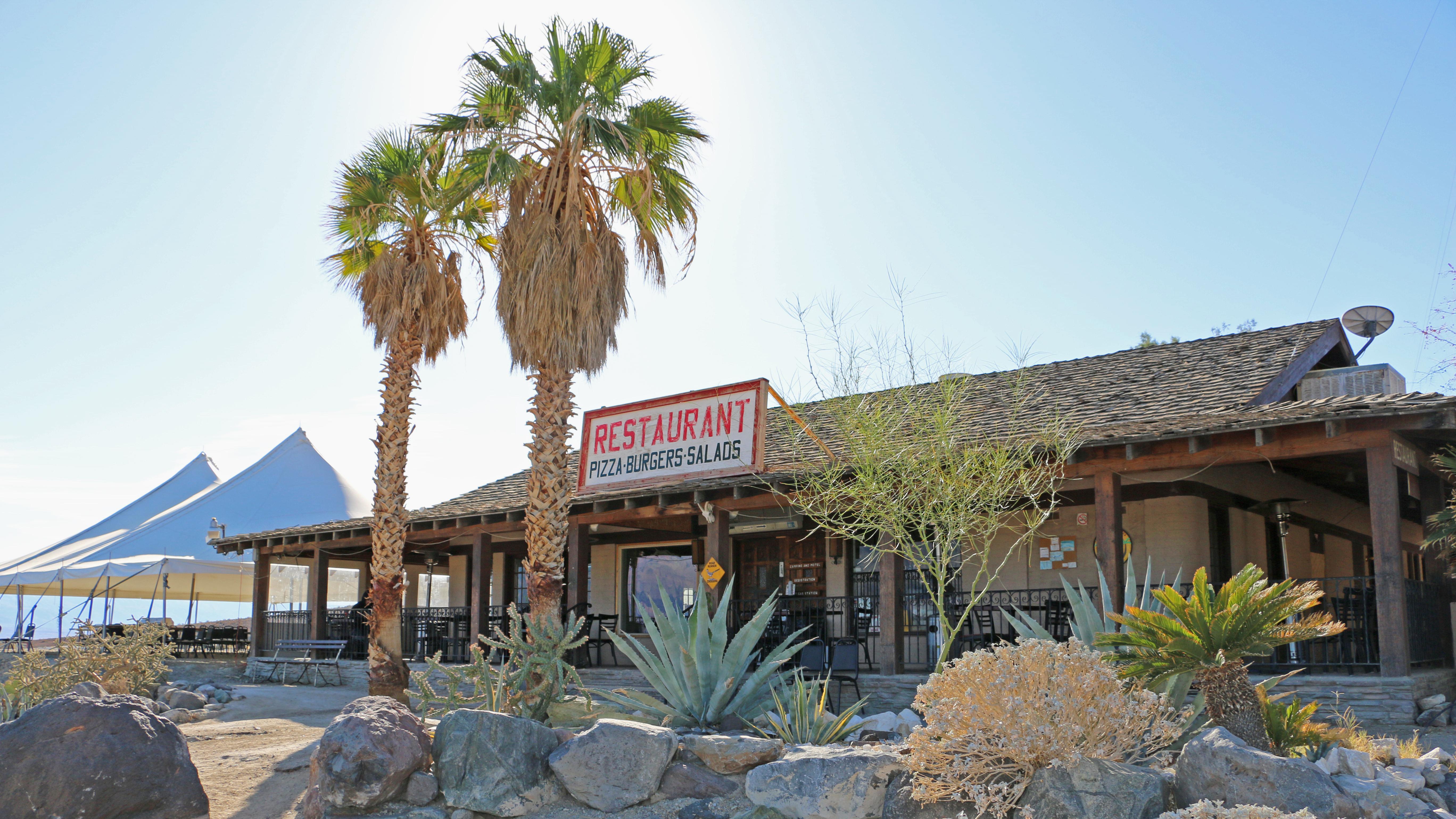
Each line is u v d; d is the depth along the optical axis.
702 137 12.16
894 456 9.95
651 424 14.10
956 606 14.07
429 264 13.77
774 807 6.54
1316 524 16.98
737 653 9.30
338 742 7.13
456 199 12.55
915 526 10.30
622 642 9.58
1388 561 9.37
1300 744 6.64
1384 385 13.16
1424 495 11.12
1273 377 12.73
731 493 13.59
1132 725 5.99
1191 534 13.00
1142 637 6.71
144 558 23.12
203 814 7.50
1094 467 11.06
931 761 6.04
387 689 13.21
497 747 7.25
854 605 14.14
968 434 10.63
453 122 12.09
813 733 7.91
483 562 17.31
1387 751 6.35
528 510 11.77
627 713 9.45
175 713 11.98
